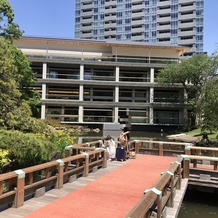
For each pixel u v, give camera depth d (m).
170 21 90.25
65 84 44.81
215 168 10.07
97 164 10.59
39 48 46.81
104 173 10.02
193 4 87.69
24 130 9.88
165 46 46.75
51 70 45.62
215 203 9.66
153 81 45.69
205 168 10.86
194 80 40.69
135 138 32.78
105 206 6.54
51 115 43.91
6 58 9.70
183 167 10.08
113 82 44.81
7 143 7.84
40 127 10.08
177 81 42.69
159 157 13.91
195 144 25.83
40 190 7.13
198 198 10.16
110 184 8.48
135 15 95.19
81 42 46.50
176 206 7.01
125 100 47.12
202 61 39.81
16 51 24.34
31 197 7.03
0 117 9.23
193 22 87.50
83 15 102.44
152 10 92.75
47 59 43.56
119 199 7.08
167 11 90.75
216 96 20.48
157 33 91.81
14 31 22.88
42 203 6.60
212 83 21.80
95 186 8.23
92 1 101.31
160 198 5.07
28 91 28.84
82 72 44.53
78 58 44.94
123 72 47.38
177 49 47.66
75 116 44.28
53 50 47.19
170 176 6.66
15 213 5.91
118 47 47.69
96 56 47.88
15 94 9.66
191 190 10.39
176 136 31.31
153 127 45.19
